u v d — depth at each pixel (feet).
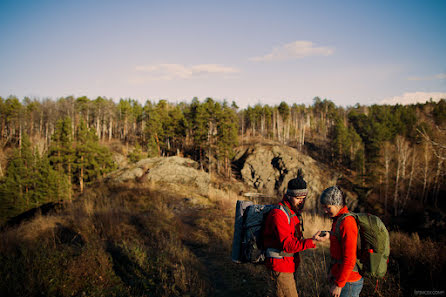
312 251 20.79
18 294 12.01
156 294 13.56
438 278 13.35
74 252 17.04
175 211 37.58
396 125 208.13
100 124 299.58
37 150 137.18
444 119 103.40
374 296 12.34
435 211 126.31
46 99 294.05
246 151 203.00
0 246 16.88
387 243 6.83
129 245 20.18
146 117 267.59
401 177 150.10
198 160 198.08
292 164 174.70
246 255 8.18
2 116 239.91
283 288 7.69
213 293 14.67
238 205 8.90
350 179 183.93
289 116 300.81
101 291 13.19
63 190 118.32
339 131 217.15
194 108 195.72
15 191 112.68
